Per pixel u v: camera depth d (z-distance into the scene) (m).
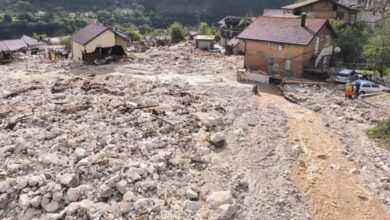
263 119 23.17
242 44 54.59
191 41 77.56
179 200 13.54
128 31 83.38
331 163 18.14
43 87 29.09
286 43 37.25
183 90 29.11
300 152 18.80
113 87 29.03
